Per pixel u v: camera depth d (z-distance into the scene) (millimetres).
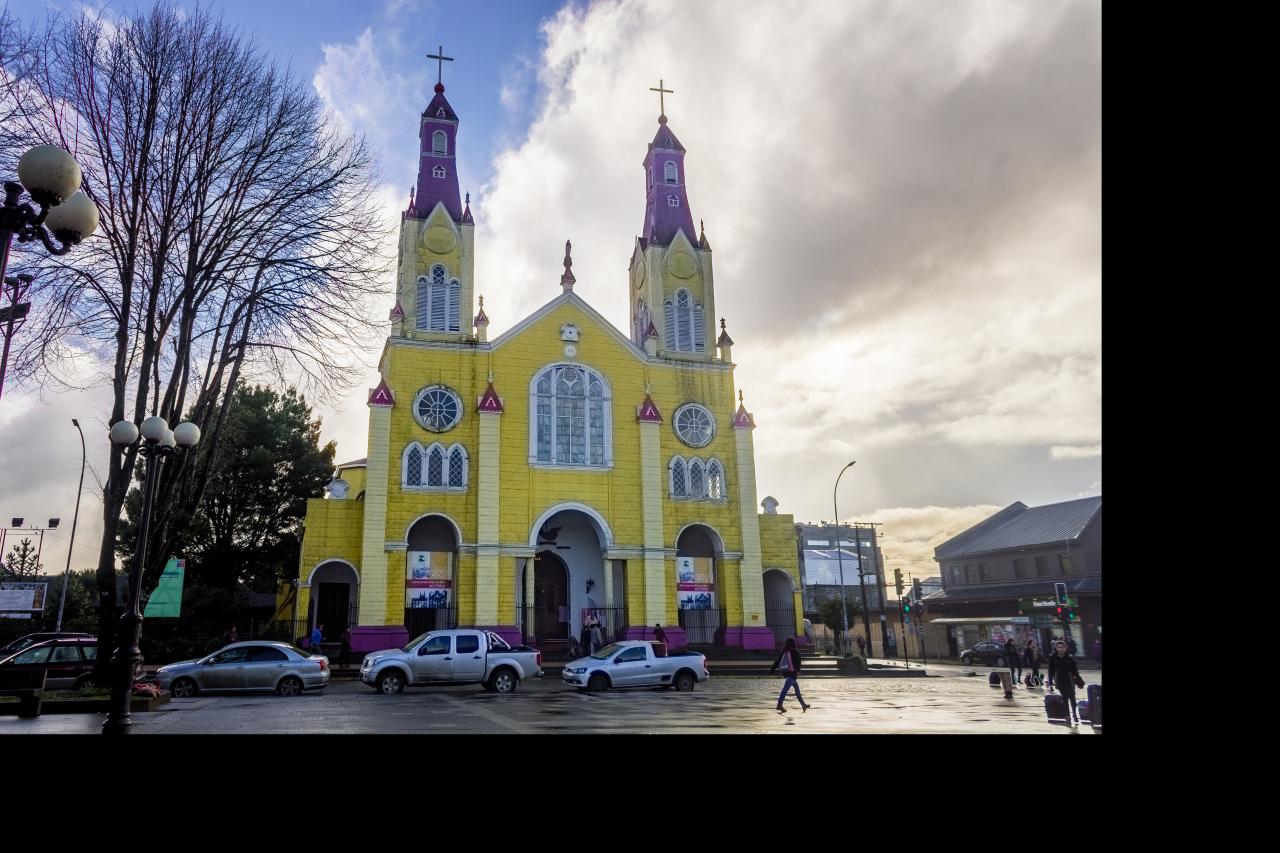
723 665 35844
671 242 45094
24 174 9688
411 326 39375
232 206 22953
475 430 38250
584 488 39062
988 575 47031
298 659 23438
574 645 36406
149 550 21359
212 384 23047
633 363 41688
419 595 36188
